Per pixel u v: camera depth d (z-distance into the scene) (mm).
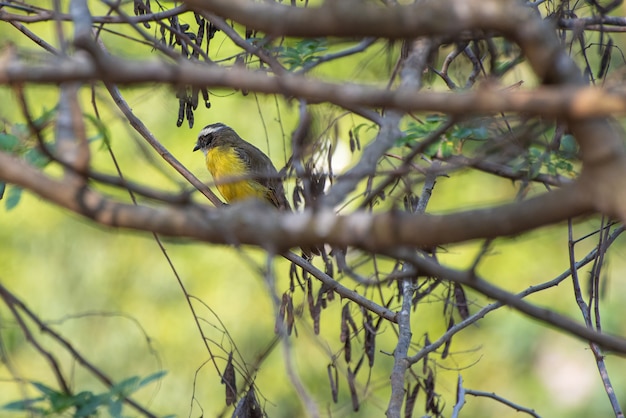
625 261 16766
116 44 13617
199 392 16516
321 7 4172
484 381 17203
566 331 4539
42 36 15930
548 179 7023
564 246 17391
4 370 16141
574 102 3758
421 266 4336
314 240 4219
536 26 4129
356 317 14227
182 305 17078
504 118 5973
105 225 4398
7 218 17547
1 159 4457
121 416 5312
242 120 16156
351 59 14812
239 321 16688
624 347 4410
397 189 8305
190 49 9195
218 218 4301
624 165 3883
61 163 4414
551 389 17016
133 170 16109
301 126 5648
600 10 7449
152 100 15836
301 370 15852
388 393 15602
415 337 16500
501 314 17500
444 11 4129
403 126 7695
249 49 7191
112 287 17312
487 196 17172
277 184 9109
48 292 17234
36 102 15227
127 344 16953
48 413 5367
